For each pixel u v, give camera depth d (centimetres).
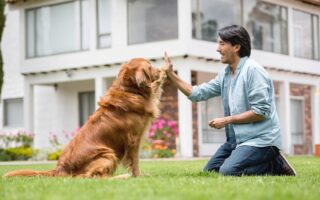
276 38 1884
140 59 587
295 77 1948
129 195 355
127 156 568
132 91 568
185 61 1562
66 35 1855
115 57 1702
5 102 2312
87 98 1983
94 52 1755
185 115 1548
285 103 1898
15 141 1909
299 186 427
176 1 1588
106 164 538
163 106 1805
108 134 555
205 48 1594
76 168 545
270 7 1866
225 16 1694
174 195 351
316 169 781
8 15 2317
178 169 821
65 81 1866
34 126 2064
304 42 2022
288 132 1895
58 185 433
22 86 2258
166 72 640
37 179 504
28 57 1941
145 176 579
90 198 337
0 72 1675
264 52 1800
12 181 490
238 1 1744
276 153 603
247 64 603
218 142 1869
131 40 1677
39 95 2148
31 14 1944
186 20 1545
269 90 599
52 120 2097
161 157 1595
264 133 592
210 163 647
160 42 1594
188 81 1559
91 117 573
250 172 588
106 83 1780
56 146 1856
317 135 2039
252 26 1789
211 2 1647
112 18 1708
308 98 2178
